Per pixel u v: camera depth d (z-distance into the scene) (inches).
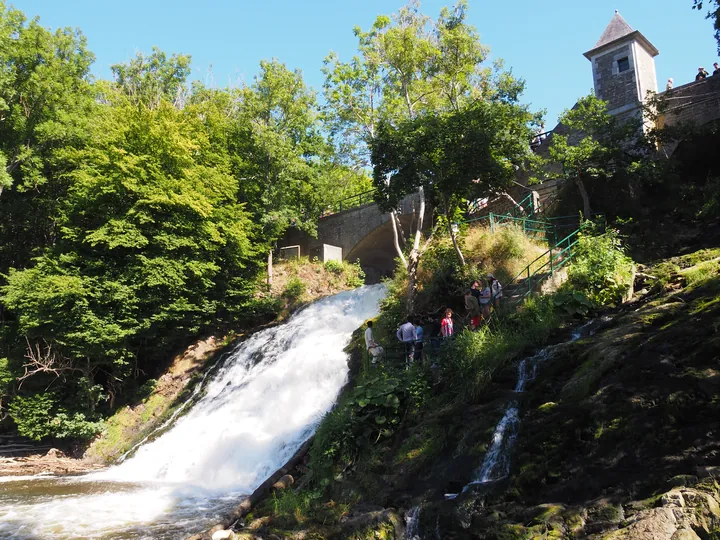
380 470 416.2
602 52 1066.1
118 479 650.8
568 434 343.6
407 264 806.5
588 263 560.1
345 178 1488.7
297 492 438.3
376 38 879.1
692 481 271.3
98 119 1058.7
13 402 845.8
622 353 384.2
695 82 918.4
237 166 1243.2
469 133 643.5
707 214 737.6
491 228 773.3
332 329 879.1
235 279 1072.2
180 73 1541.6
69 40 1126.4
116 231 853.8
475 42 823.7
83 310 820.6
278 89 1310.3
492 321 552.4
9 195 1086.4
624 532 260.8
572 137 1041.5
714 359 338.6
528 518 300.4
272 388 745.6
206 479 611.8
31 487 614.5
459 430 403.9
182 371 939.3
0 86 972.6
